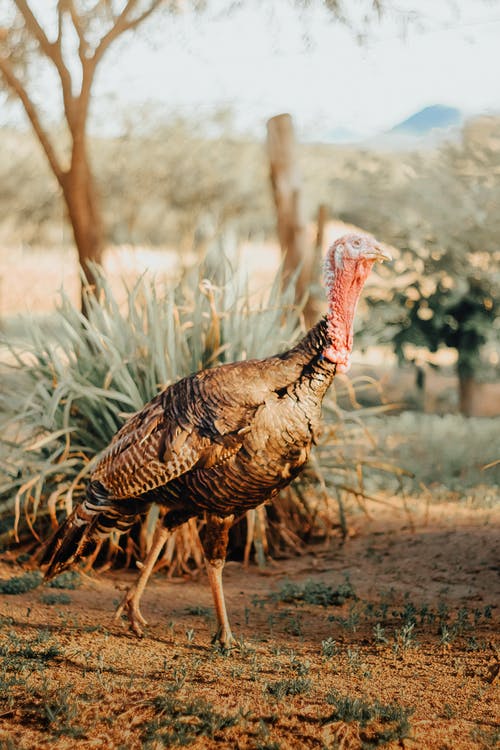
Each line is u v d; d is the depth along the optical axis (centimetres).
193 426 458
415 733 370
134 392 677
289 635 513
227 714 379
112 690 405
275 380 461
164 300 724
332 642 479
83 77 1222
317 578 657
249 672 436
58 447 716
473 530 750
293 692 406
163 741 355
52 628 505
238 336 718
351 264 462
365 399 1457
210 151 2228
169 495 477
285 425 457
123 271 875
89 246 1252
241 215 2283
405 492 934
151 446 464
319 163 1964
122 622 528
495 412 1440
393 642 492
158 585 641
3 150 2269
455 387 1586
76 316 732
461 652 475
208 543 481
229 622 542
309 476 754
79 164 1238
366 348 1362
